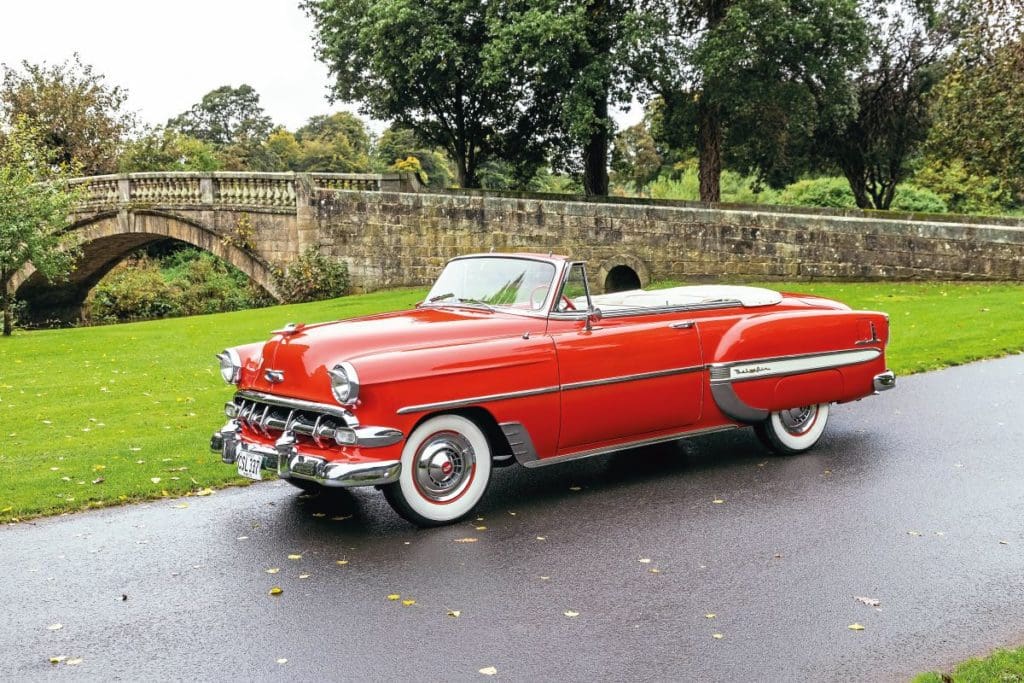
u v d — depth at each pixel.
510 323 6.33
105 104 46.50
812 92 28.53
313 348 5.92
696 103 29.77
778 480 6.93
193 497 6.83
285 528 6.01
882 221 21.17
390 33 28.77
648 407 6.75
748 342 7.17
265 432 6.18
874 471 7.10
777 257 22.02
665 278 23.05
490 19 26.95
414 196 25.77
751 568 5.14
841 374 7.71
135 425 9.59
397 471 5.61
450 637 4.30
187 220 29.42
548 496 6.66
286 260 28.27
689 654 4.09
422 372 5.70
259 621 4.52
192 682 3.88
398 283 26.25
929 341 13.02
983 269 20.52
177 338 17.59
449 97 31.78
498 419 6.05
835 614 4.51
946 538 5.59
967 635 4.26
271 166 87.69
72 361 15.05
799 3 25.88
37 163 22.67
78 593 4.93
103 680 3.92
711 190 30.14
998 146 29.12
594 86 26.19
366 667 4.00
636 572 5.11
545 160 35.16
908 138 35.41
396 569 5.20
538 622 4.46
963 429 8.34
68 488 6.97
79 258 33.34
